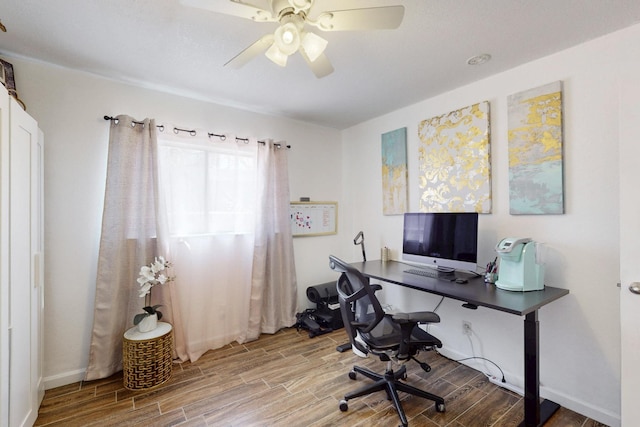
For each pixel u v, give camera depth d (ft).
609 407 5.64
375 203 10.96
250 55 5.06
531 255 6.10
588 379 5.90
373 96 8.82
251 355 8.50
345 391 6.75
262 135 10.30
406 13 5.08
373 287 7.39
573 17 5.21
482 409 6.11
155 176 7.77
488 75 7.47
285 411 6.08
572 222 6.16
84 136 7.27
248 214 9.69
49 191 6.84
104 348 7.13
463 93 8.10
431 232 8.08
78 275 7.16
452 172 8.27
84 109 7.28
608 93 5.72
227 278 9.28
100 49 6.28
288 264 10.46
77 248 7.16
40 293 6.17
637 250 4.90
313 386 6.95
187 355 8.21
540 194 6.55
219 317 9.10
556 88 6.31
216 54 6.50
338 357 8.36
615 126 5.64
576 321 6.07
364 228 11.44
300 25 4.34
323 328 10.43
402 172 9.73
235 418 5.86
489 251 7.52
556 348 6.31
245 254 9.66
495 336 7.32
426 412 6.03
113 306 7.20
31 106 6.67
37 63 6.75
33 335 5.65
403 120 9.84
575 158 6.12
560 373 6.25
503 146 7.27
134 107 7.97
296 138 11.18
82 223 7.22
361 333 5.87
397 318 5.41
